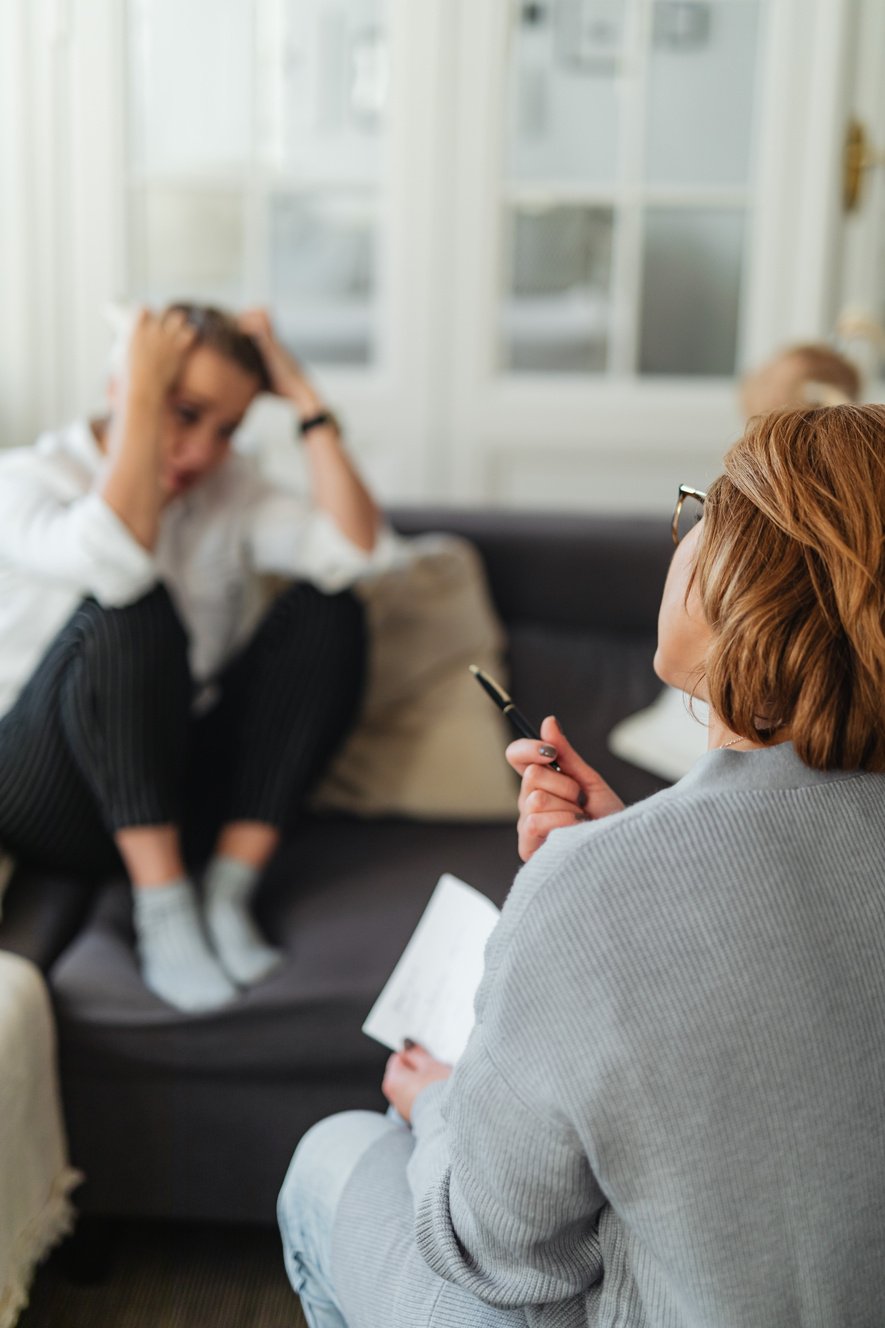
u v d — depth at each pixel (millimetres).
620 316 2980
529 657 2357
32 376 2898
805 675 772
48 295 2873
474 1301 930
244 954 1587
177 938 1583
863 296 3039
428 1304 942
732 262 2947
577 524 2479
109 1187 1555
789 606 775
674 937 748
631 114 2871
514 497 3053
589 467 3031
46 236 2848
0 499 1735
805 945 750
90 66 2775
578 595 2471
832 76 2787
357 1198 1048
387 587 2213
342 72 2842
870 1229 770
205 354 1723
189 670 1687
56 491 1770
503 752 2068
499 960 798
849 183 2842
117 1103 1536
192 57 2820
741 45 2828
